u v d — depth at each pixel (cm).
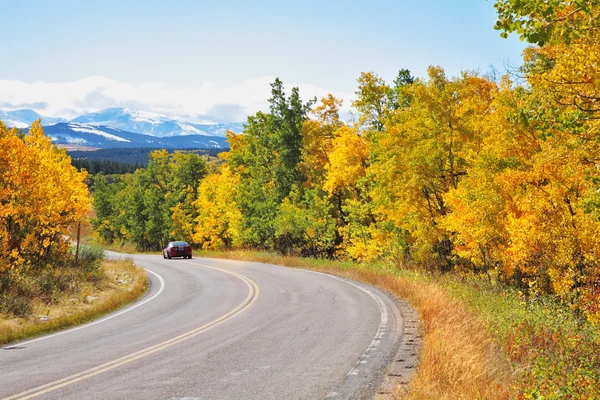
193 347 1001
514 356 891
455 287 1806
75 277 2242
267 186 4984
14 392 692
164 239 7500
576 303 1391
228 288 2186
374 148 3047
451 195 2125
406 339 1010
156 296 2053
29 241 2383
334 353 905
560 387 639
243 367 820
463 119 2366
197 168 7275
